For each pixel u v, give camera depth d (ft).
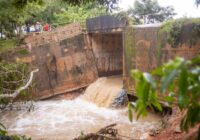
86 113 60.13
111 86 67.41
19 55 67.82
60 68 72.49
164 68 4.82
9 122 55.83
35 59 69.67
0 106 49.34
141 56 57.06
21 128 52.65
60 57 72.33
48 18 89.86
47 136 48.39
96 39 76.33
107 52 78.38
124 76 62.23
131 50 59.93
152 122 50.39
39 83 69.87
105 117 56.65
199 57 4.66
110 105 61.11
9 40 70.79
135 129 48.03
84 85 75.20
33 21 87.10
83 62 74.95
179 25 47.21
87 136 27.14
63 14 90.99
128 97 61.46
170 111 48.03
